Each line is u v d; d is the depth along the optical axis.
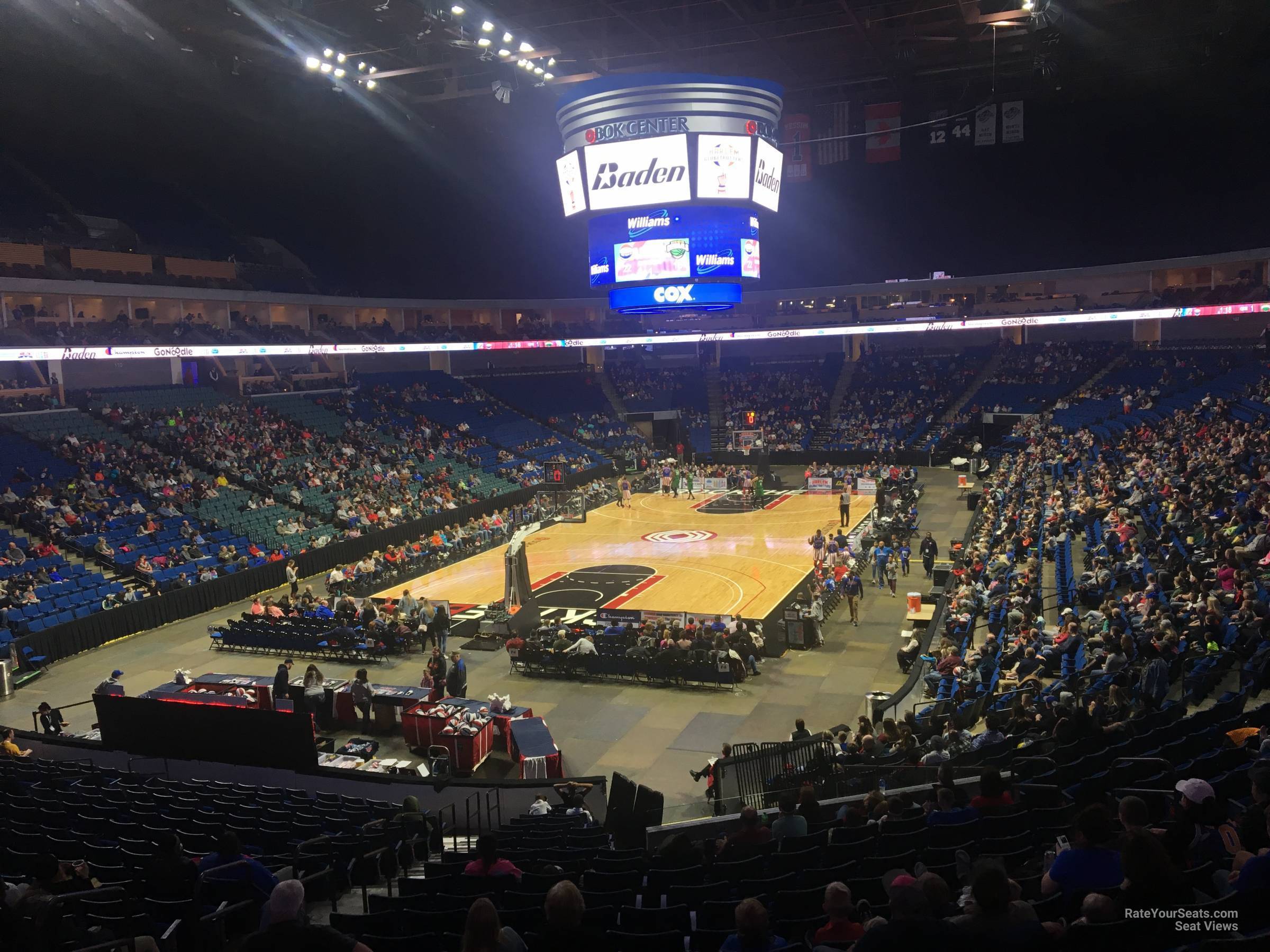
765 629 26.98
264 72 43.38
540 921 7.89
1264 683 13.39
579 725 22.19
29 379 42.34
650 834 13.90
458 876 9.23
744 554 39.88
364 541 39.81
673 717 22.53
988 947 5.16
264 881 8.66
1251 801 9.01
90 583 30.47
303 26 35.72
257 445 44.22
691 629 25.69
